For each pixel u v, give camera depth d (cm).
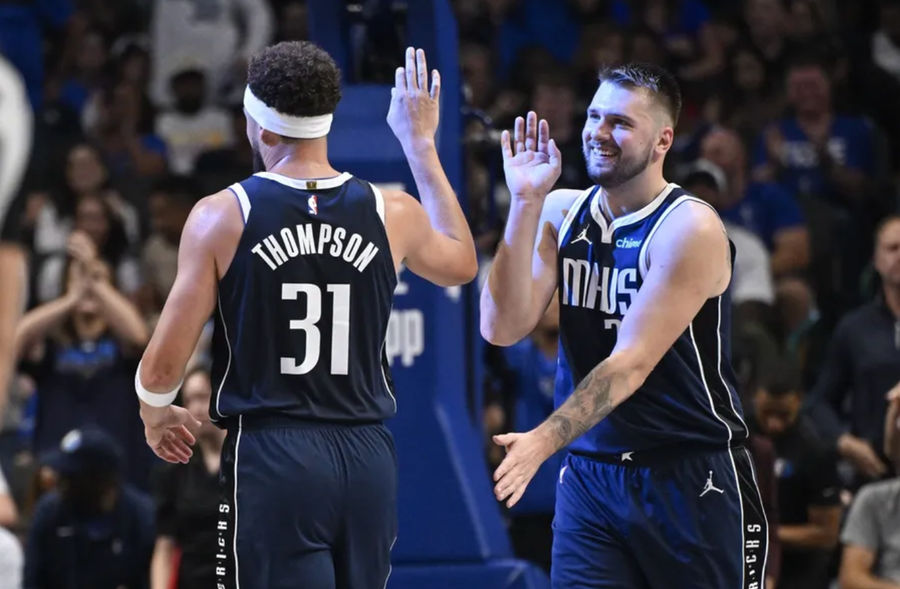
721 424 792
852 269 1794
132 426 1427
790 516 1184
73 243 1446
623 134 775
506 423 1299
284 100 717
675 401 787
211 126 1953
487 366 1289
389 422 974
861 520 1184
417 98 782
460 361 1019
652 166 786
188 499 1170
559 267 817
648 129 777
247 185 715
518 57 1931
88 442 1185
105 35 2106
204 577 1164
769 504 1045
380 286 725
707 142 1781
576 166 1470
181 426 734
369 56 1052
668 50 2069
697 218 773
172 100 1983
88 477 1179
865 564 1179
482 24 2056
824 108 1912
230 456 711
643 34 2038
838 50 2041
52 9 2106
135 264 1730
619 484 794
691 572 791
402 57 1032
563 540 814
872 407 1304
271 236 707
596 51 1991
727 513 793
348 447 712
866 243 1822
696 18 2212
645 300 766
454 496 967
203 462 1180
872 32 2198
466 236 770
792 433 1190
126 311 1434
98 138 1928
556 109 1791
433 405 978
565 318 814
